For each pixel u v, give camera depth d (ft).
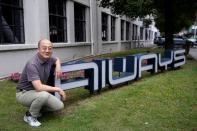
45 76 16.57
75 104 20.51
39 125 16.15
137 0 48.34
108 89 25.34
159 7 62.03
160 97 22.72
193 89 25.77
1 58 31.68
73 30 52.60
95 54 65.77
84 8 60.75
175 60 38.65
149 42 192.03
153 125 16.46
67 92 24.13
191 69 39.91
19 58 35.06
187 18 79.77
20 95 16.21
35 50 38.47
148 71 34.37
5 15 33.71
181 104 20.86
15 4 35.45
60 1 49.11
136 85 27.25
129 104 20.66
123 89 25.45
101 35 70.38
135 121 17.12
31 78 15.71
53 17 46.65
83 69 21.18
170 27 59.67
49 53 16.17
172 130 15.69
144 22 96.94
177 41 107.14
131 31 116.37
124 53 71.51
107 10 75.97
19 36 36.58
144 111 19.08
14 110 18.99
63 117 17.61
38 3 39.19
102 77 23.32
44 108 16.70
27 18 37.19
